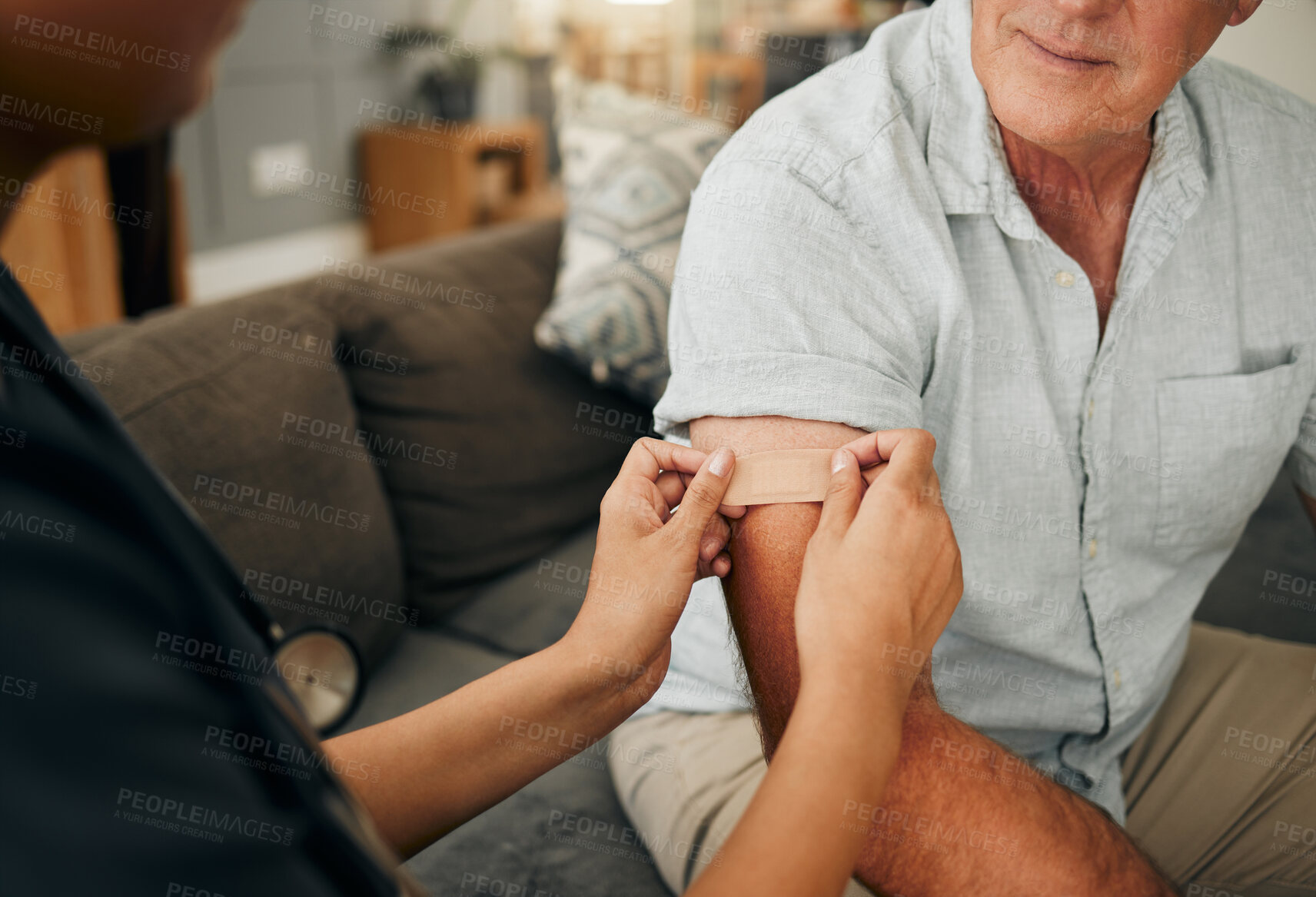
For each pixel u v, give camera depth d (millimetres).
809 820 351
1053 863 474
